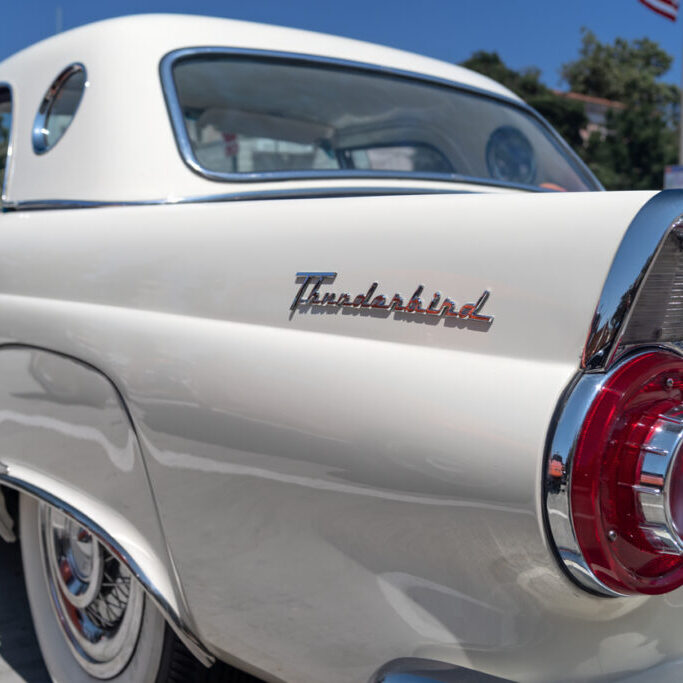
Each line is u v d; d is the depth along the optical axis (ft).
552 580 3.57
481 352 3.80
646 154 102.63
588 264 3.59
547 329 3.64
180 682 5.91
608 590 3.55
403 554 3.95
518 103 9.99
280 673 4.87
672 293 3.67
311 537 4.30
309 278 4.53
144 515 5.33
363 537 4.07
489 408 3.63
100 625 6.80
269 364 4.47
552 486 3.43
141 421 5.17
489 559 3.68
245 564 4.69
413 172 7.90
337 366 4.18
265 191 6.88
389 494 3.91
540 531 3.49
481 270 3.89
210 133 7.22
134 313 5.43
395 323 4.11
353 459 4.03
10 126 8.20
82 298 5.91
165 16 7.94
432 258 4.08
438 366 3.85
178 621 5.31
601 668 3.88
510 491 3.53
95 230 6.11
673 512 3.47
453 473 3.68
